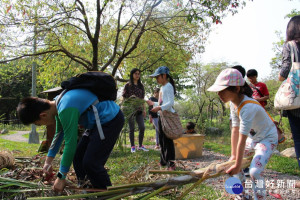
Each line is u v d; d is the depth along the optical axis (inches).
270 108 480.4
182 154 236.1
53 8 366.9
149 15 413.7
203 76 975.6
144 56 499.5
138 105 179.9
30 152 281.3
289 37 131.3
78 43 450.0
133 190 91.7
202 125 462.3
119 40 490.3
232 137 116.7
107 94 102.1
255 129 108.6
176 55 483.2
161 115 174.4
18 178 119.8
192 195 127.9
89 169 96.8
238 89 103.0
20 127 1082.7
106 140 98.7
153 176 137.6
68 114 90.8
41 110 94.7
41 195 108.4
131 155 238.7
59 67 455.2
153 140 453.4
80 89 98.5
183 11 393.4
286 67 128.3
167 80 181.8
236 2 319.9
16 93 1269.7
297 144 132.7
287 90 125.2
